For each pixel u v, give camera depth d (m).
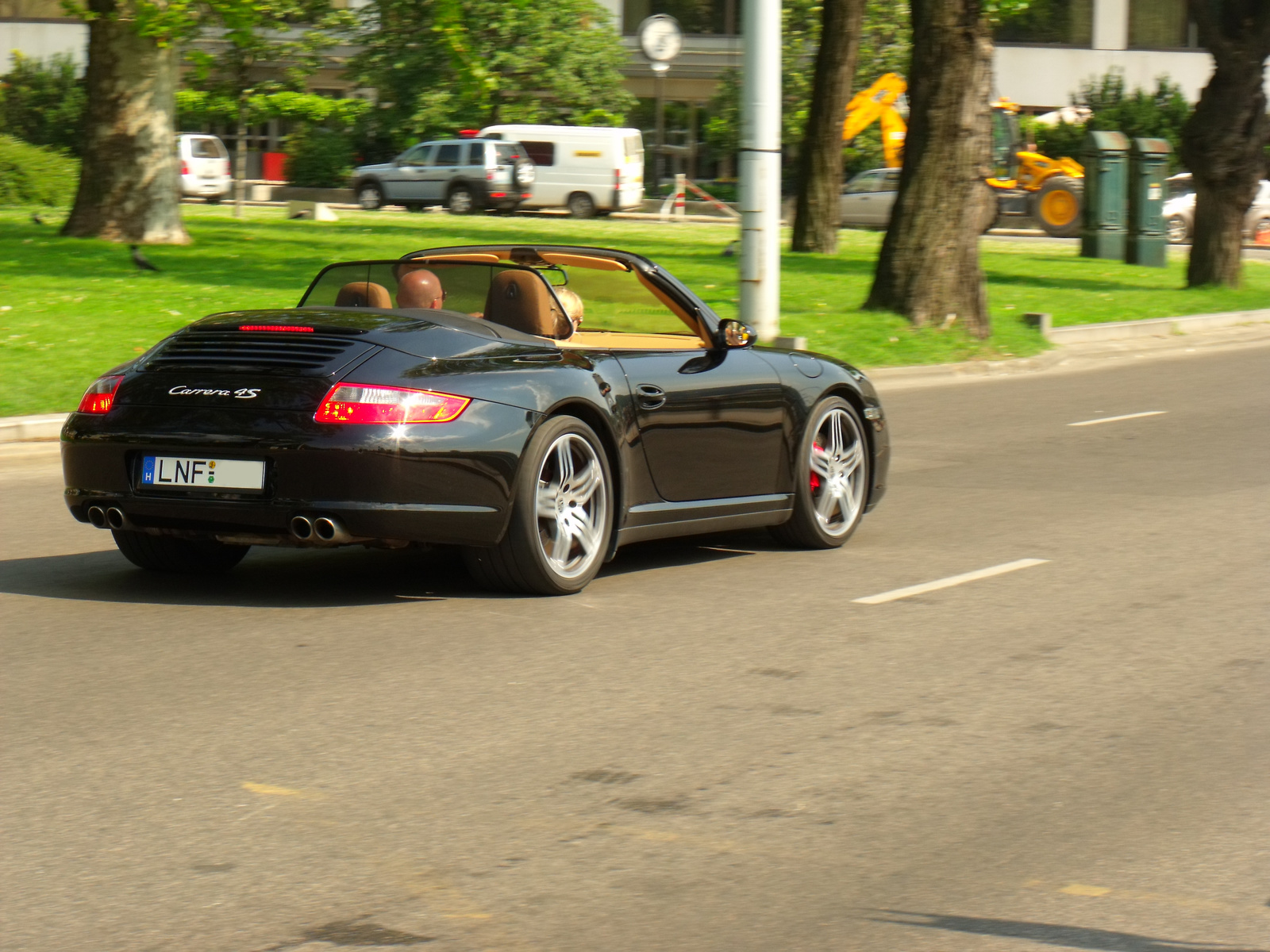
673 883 5.13
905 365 23.53
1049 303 31.19
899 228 25.48
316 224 44.34
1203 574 10.30
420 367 8.52
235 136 72.88
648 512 9.66
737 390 10.16
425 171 60.00
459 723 6.83
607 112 67.50
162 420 8.53
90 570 10.01
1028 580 10.09
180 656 7.86
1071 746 6.66
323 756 6.35
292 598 9.20
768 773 6.25
